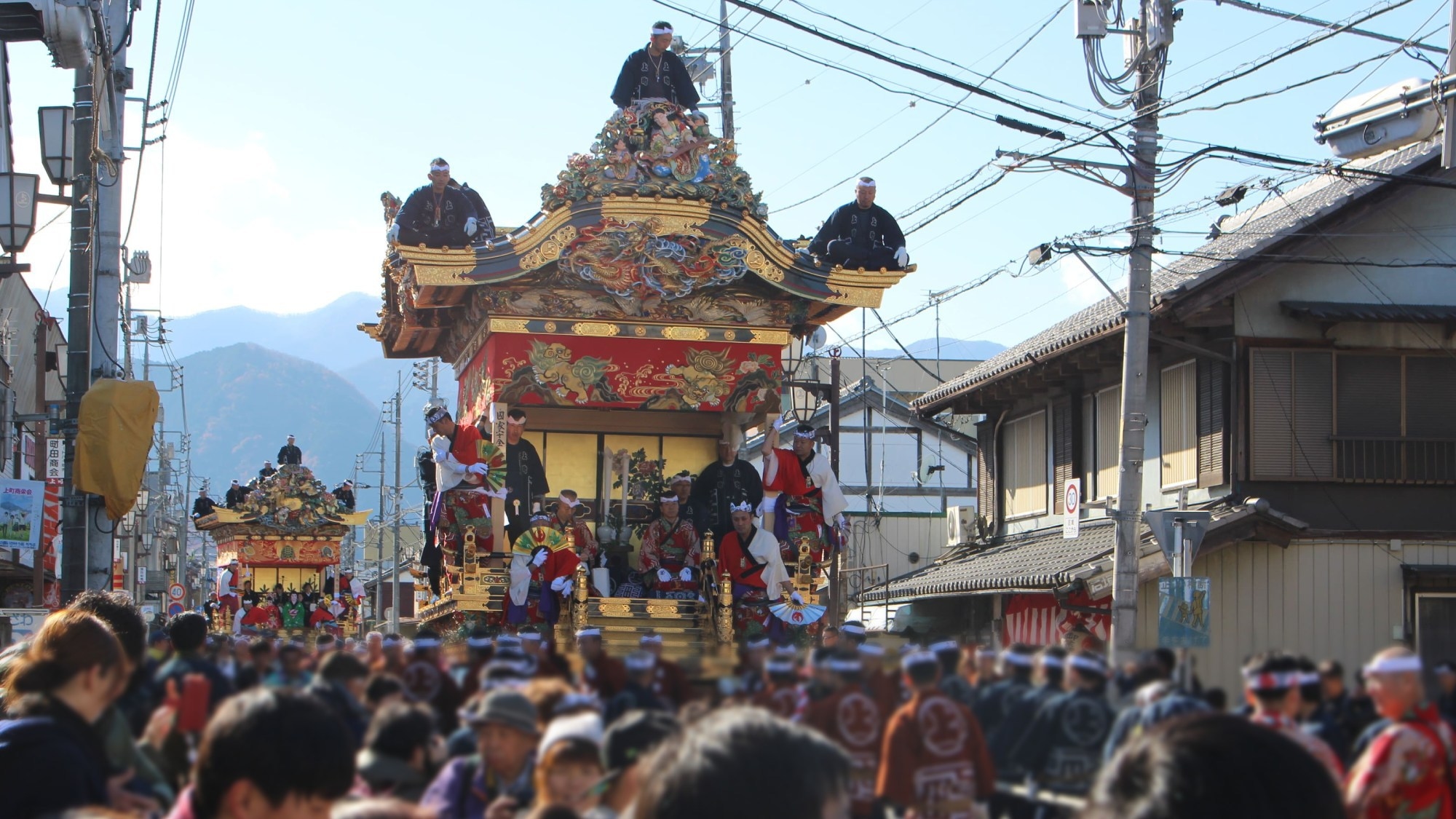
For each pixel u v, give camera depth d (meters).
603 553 22.09
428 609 22.03
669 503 21.77
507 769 5.98
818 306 21.72
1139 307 18.97
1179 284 24.14
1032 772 5.10
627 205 20.08
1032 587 24.62
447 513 20.47
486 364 21.23
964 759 5.11
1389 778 4.77
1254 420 23.61
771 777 3.72
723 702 5.92
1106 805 3.85
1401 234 24.22
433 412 20.36
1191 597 16.33
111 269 20.73
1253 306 23.92
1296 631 23.19
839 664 5.34
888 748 5.15
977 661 5.24
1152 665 5.28
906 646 5.54
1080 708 5.13
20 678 7.11
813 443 21.12
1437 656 5.53
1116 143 18.75
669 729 5.44
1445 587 23.31
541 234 19.97
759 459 39.78
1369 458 23.73
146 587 61.47
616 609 19.89
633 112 20.34
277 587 36.84
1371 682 5.09
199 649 7.16
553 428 23.30
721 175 20.48
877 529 39.03
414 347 26.45
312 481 42.25
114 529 20.41
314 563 42.25
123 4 21.17
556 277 20.56
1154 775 3.75
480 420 21.56
